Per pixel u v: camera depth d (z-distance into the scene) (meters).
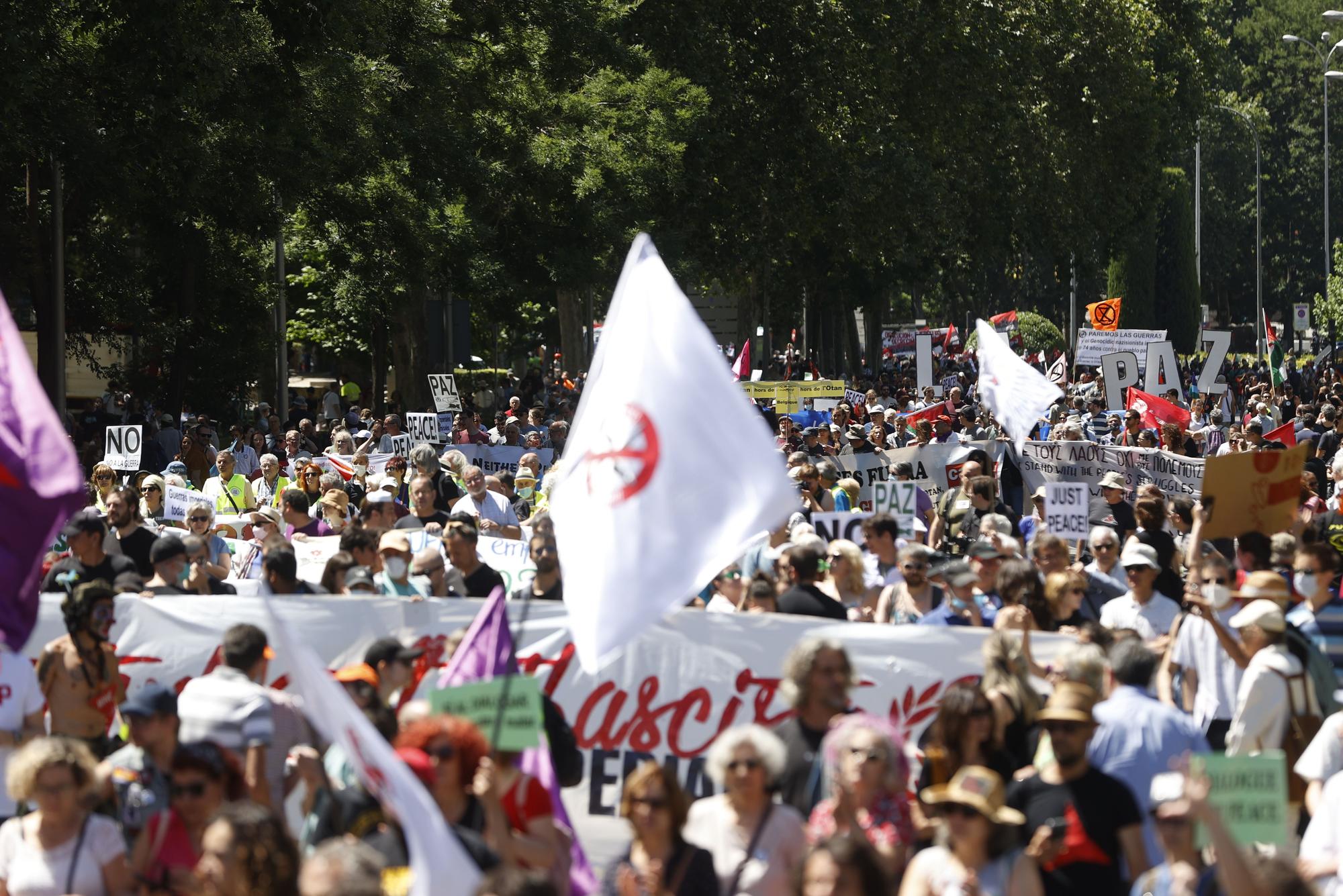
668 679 32.72
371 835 22.80
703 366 25.59
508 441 90.31
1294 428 79.31
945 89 176.38
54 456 25.42
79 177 87.94
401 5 108.56
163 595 38.00
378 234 112.94
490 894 17.78
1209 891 20.47
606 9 127.06
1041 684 30.84
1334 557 34.06
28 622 25.33
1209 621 31.53
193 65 83.94
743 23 163.50
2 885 23.50
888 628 32.31
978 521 50.72
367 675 25.41
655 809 21.52
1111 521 50.91
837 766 22.14
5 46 77.12
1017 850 21.61
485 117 120.31
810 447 75.62
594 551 25.44
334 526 53.12
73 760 23.31
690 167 155.75
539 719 22.75
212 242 124.56
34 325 126.50
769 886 22.19
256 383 137.50
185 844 23.70
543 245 125.00
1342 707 30.41
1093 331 141.38
